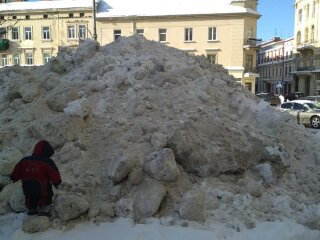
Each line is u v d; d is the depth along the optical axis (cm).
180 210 520
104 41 4303
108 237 480
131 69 813
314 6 4906
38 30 4512
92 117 671
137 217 519
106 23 4288
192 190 564
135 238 473
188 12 4109
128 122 661
